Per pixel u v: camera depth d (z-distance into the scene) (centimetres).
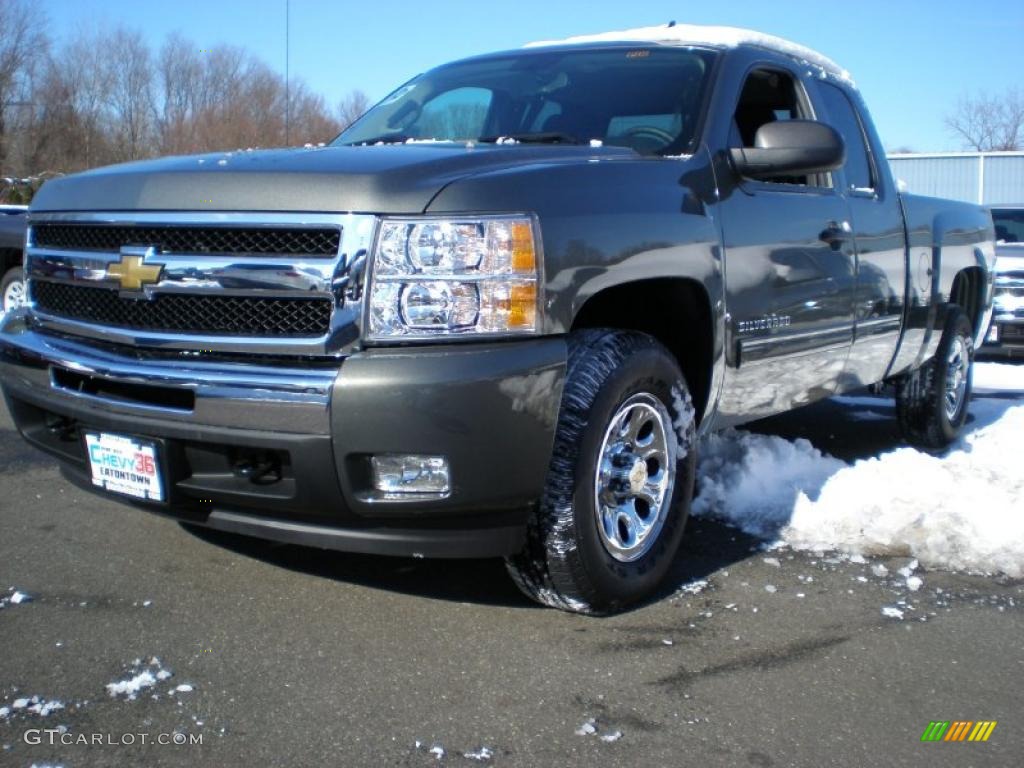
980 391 795
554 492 294
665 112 389
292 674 275
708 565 367
